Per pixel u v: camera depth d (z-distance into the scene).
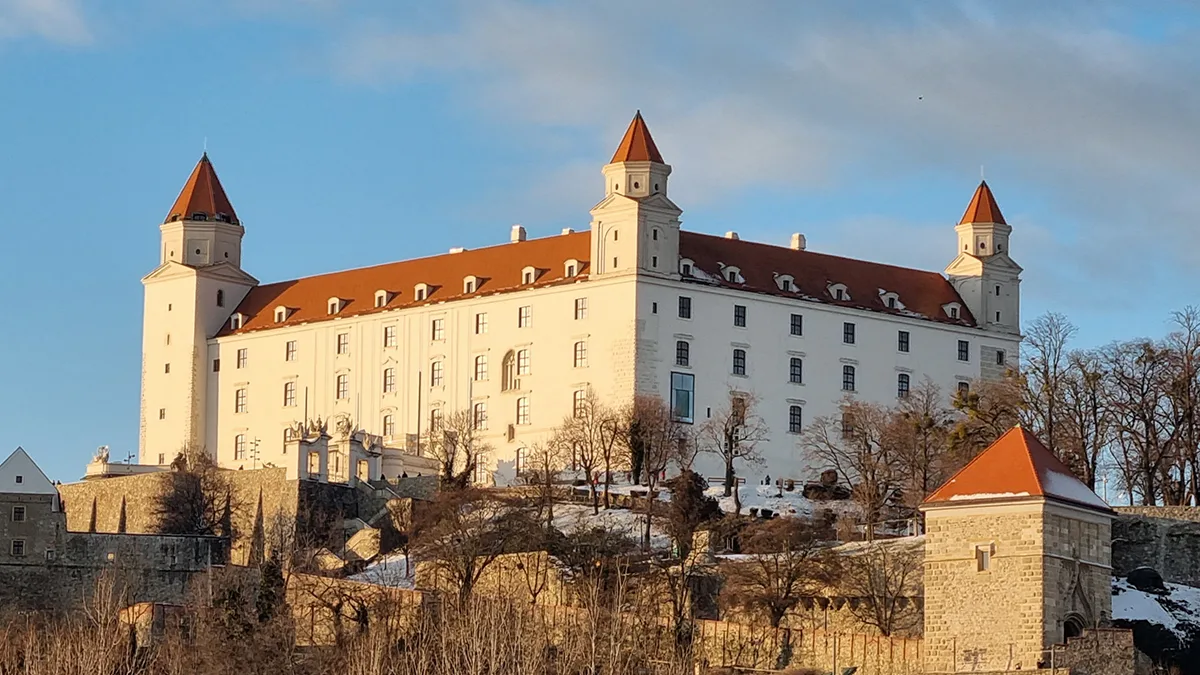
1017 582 157.38
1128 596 169.75
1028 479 159.12
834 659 170.88
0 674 178.12
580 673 170.12
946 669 159.62
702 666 174.50
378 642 174.25
